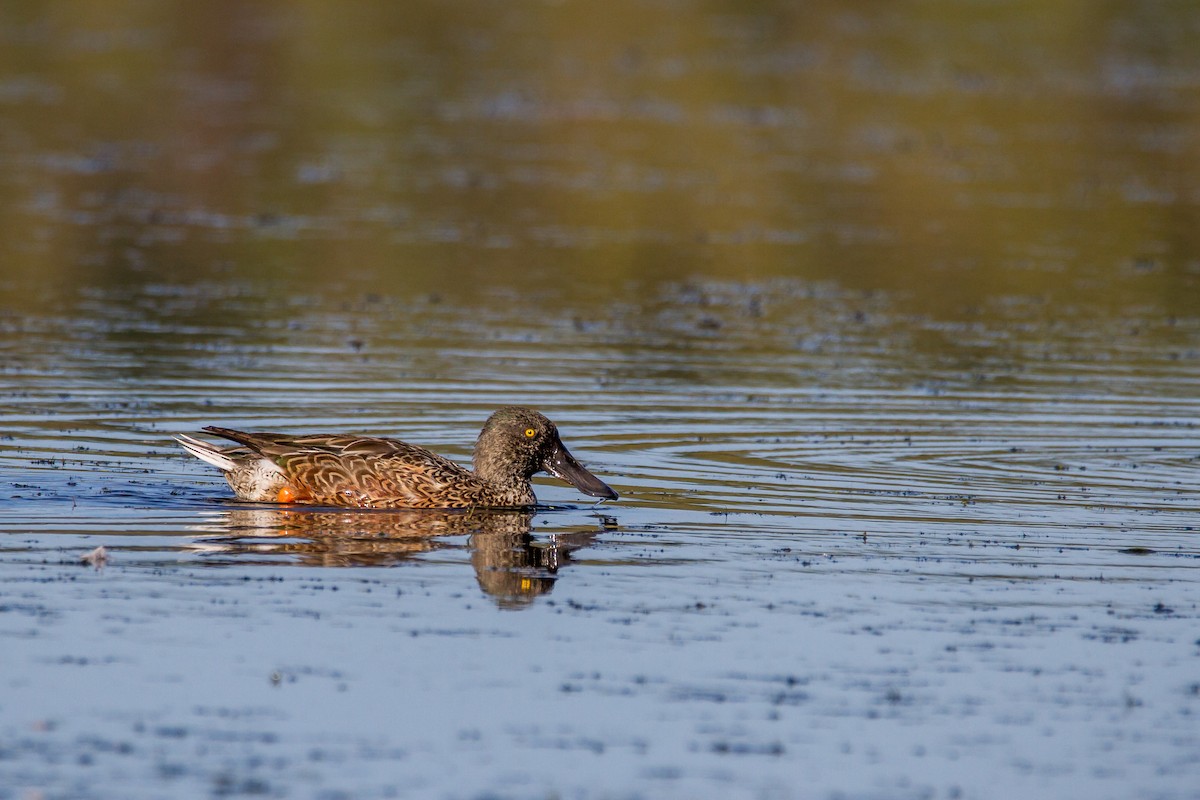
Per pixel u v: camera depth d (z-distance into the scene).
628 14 54.06
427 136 38.59
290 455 14.12
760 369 20.33
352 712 9.30
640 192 33.50
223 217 30.39
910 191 34.19
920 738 9.09
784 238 29.88
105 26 50.03
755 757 8.82
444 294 24.86
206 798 8.20
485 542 12.92
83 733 8.95
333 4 54.31
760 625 10.87
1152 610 11.27
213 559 12.18
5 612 10.80
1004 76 46.91
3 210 29.97
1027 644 10.56
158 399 17.92
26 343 20.70
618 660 10.16
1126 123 41.75
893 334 22.73
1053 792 8.46
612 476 15.34
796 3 55.78
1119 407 18.58
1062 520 13.77
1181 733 9.20
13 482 14.32
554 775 8.55
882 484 15.05
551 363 20.41
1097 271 27.67
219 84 43.34
